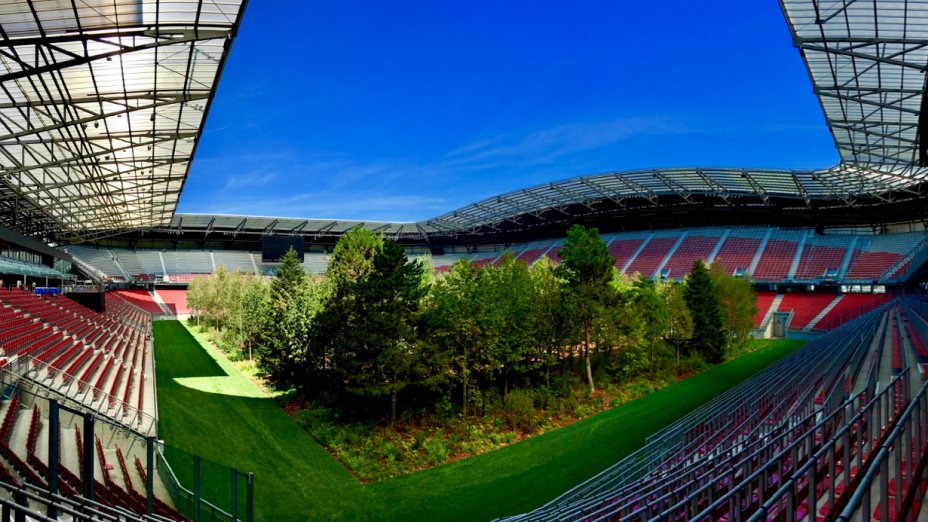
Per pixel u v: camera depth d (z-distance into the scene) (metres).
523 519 14.17
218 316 58.53
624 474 18.20
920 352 23.09
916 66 22.25
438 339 28.75
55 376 23.64
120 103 27.08
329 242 114.69
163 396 31.23
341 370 27.58
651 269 84.38
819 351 28.08
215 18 20.81
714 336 48.22
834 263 71.12
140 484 16.64
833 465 7.00
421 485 21.28
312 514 18.41
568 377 36.62
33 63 23.14
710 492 9.48
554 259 98.06
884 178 52.81
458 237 118.50
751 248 80.62
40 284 70.62
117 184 43.41
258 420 28.83
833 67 27.91
